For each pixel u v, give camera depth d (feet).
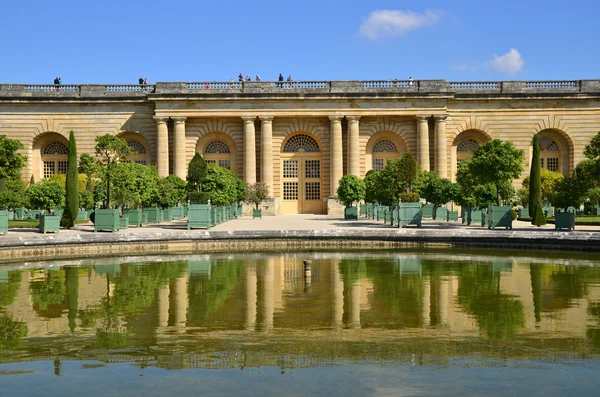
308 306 50.19
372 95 222.48
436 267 74.90
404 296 54.60
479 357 35.22
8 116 227.20
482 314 46.78
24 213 184.34
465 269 72.79
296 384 30.81
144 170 153.28
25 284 62.54
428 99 222.69
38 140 231.50
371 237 104.01
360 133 228.84
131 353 36.52
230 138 230.07
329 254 92.07
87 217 171.53
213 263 81.05
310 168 233.76
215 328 42.57
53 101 226.79
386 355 35.73
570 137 225.56
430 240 102.27
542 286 59.67
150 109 228.43
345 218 177.17
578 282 62.08
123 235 97.55
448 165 229.66
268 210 219.41
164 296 55.26
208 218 127.44
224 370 33.14
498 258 84.48
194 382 31.27
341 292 56.75
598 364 33.86
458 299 52.95
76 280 65.31
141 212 147.02
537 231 109.19
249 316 46.44
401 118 227.81
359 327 42.65
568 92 224.74
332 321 44.60
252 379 31.63
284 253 94.27
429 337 39.75
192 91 223.51
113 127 228.43
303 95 222.48
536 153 152.97
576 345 37.60
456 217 167.02
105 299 53.83
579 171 140.15
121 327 43.06
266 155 224.12
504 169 141.59
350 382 31.12
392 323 43.88
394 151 232.53
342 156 226.38
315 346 37.68
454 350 36.63
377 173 167.02
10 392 30.04
